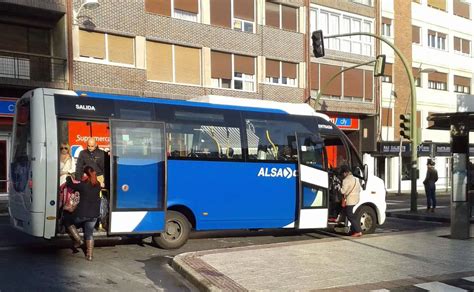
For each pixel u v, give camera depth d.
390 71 35.16
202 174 10.43
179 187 10.15
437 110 38.94
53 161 8.96
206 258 8.55
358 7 32.78
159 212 9.76
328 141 12.82
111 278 7.61
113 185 9.35
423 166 37.69
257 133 11.20
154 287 7.14
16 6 19.52
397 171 35.69
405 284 7.03
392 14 35.50
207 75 24.95
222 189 10.64
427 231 12.44
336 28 31.69
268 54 27.58
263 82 27.27
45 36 21.53
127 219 9.44
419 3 37.78
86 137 13.16
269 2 28.06
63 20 20.78
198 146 10.45
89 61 21.27
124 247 10.30
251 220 10.99
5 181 21.00
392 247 9.90
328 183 11.97
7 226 13.46
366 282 7.07
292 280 7.08
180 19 24.02
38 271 7.92
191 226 10.50
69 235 9.20
